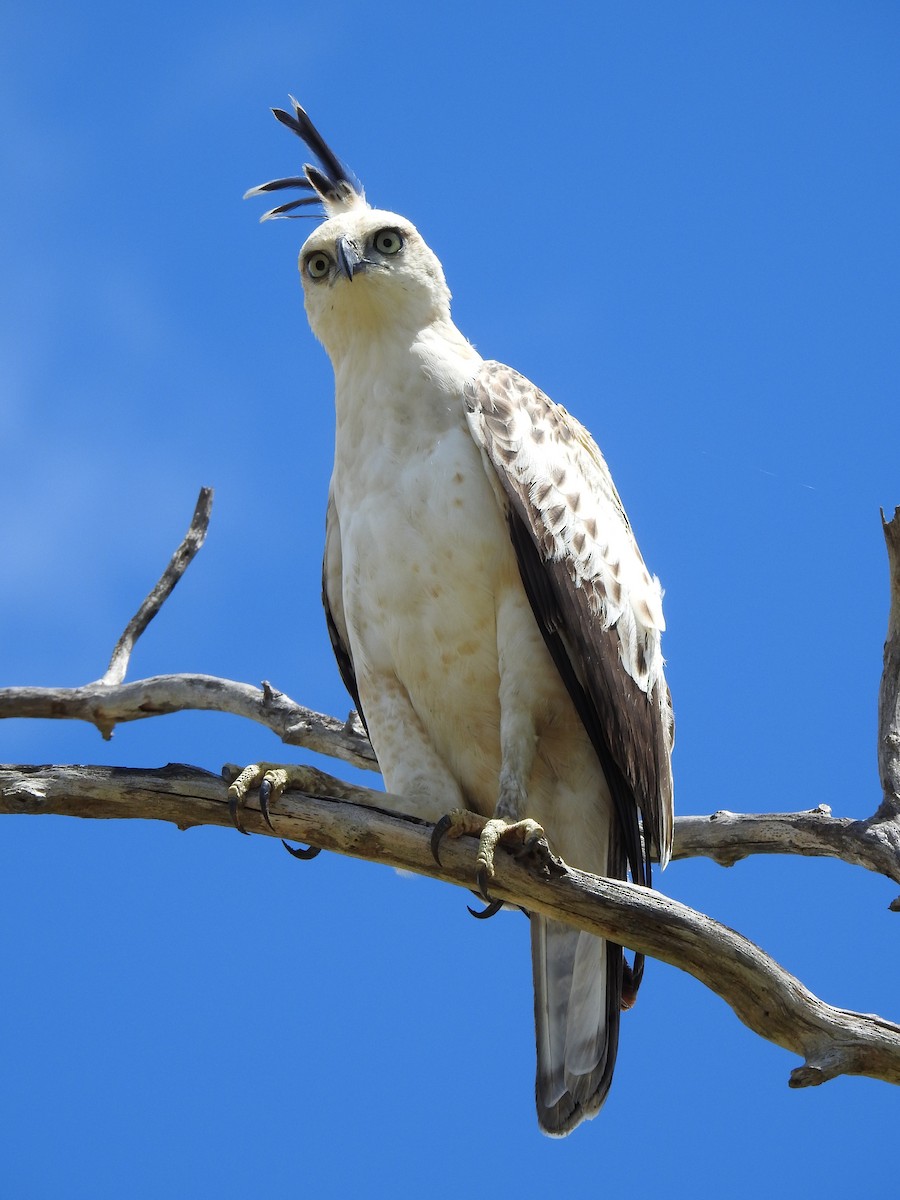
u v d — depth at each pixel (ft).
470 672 35.22
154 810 29.17
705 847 38.99
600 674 34.53
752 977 27.91
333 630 40.65
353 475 36.22
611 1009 34.22
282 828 29.73
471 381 35.81
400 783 36.91
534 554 34.27
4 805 28.48
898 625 36.06
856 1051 26.96
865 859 36.27
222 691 46.88
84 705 47.75
